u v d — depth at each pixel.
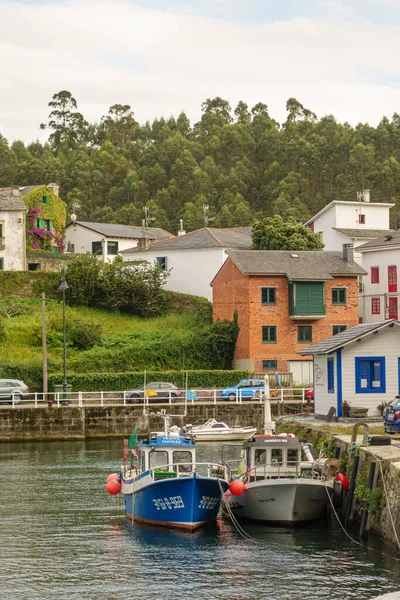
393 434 43.66
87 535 37.12
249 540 35.16
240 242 112.19
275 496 36.47
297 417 60.03
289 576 30.00
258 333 91.25
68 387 79.50
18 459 61.34
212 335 93.31
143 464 39.69
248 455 39.34
